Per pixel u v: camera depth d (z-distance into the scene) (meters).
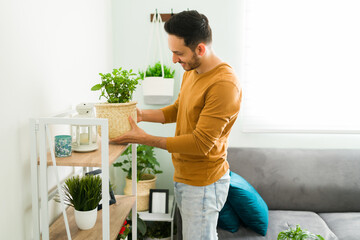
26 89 1.14
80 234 1.19
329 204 2.27
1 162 1.00
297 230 1.28
